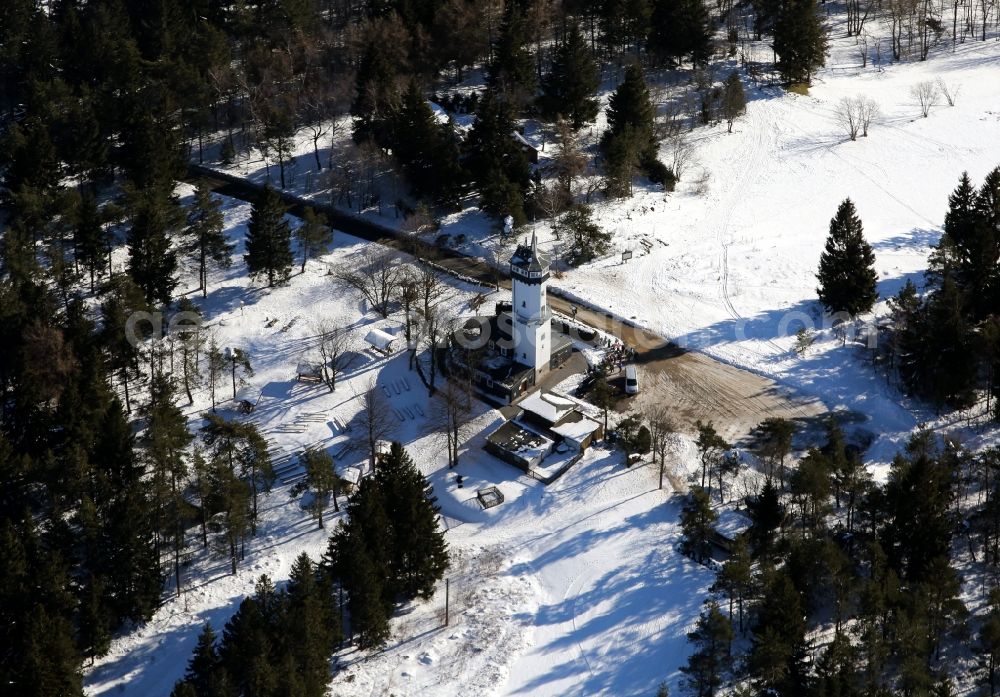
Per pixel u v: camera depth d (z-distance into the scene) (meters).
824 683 100.62
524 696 110.00
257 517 132.75
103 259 164.75
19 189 170.25
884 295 164.62
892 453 138.50
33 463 130.38
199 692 107.06
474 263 174.50
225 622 119.56
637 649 113.62
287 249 166.50
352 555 113.56
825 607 114.81
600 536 127.50
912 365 144.88
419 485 120.69
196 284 168.75
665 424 134.75
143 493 126.75
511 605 120.44
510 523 131.38
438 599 122.19
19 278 156.62
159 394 140.75
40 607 108.12
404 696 110.50
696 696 107.06
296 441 142.88
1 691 105.62
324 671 108.38
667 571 121.75
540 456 137.88
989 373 145.88
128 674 115.56
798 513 126.12
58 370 139.88
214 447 137.62
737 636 113.25
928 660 110.12
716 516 120.19
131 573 118.69
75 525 129.12
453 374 150.25
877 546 112.62
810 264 173.38
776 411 146.25
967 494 129.25
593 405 146.62
